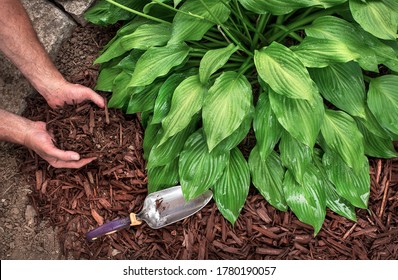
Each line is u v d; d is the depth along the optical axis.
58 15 1.47
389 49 1.16
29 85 1.41
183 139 1.25
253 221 1.28
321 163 1.26
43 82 1.33
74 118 1.33
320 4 1.08
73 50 1.47
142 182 1.31
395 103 1.18
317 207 1.21
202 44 1.30
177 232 1.28
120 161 1.32
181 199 1.23
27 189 1.35
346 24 1.16
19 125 1.27
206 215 1.29
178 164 1.26
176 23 1.16
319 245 1.25
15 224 1.32
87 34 1.49
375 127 1.22
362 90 1.19
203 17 1.13
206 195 1.25
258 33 1.25
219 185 1.23
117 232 1.29
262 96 1.17
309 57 1.10
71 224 1.30
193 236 1.27
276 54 1.11
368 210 1.27
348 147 1.16
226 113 1.09
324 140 1.24
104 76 1.37
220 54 1.14
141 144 1.34
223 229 1.27
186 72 1.27
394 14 1.15
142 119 1.31
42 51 1.33
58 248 1.29
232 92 1.12
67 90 1.33
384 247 1.25
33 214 1.33
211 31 1.32
